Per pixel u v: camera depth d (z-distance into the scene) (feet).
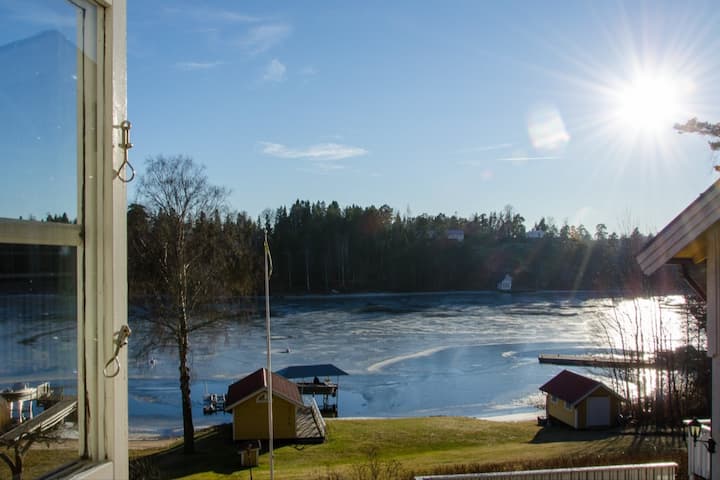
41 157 4.89
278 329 179.73
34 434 4.76
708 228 18.54
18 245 4.65
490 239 362.53
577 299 281.54
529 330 180.86
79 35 5.35
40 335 4.81
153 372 120.26
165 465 61.67
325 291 288.92
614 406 85.25
